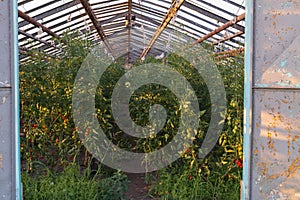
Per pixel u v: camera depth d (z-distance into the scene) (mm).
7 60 1724
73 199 3150
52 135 3914
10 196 1731
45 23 6508
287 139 1812
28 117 3863
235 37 7039
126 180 3402
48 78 3939
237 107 3396
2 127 1726
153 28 9297
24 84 3883
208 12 6000
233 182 3514
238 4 5254
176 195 3330
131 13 8031
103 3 6922
